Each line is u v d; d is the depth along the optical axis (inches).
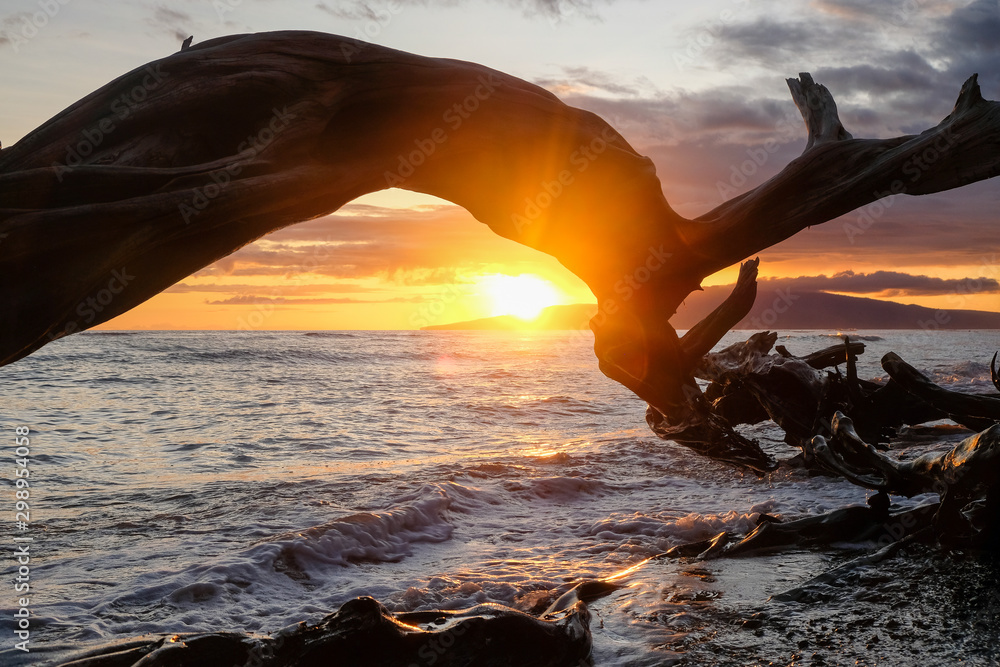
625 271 292.2
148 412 705.0
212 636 132.0
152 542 268.7
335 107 212.7
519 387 1058.7
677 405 323.0
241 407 757.9
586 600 195.5
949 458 191.5
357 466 434.0
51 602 202.8
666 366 313.7
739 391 391.9
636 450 487.2
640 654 153.4
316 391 954.1
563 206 270.8
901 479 208.1
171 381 1069.1
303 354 1802.4
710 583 199.9
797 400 358.3
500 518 320.8
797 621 164.6
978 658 138.6
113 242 166.9
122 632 185.6
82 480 385.1
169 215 172.7
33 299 159.8
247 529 285.7
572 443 534.0
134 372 1214.3
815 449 231.5
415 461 454.9
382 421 663.8
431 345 2847.0
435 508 313.9
